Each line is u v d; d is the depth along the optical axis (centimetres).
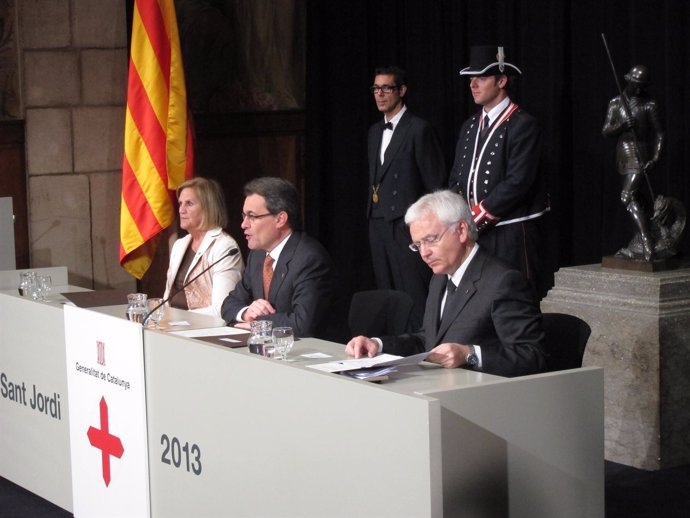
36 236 675
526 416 285
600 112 621
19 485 481
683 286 495
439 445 263
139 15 648
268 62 789
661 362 482
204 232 520
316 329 443
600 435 300
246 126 784
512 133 552
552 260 639
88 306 485
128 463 386
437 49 718
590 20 626
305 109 804
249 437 327
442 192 366
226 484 339
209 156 772
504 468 282
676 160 584
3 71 662
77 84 677
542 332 356
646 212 517
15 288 554
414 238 365
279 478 316
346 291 794
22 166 674
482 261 364
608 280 508
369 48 770
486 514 280
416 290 652
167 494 369
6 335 479
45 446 453
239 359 328
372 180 664
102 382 398
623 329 493
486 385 279
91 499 414
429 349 374
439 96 720
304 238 454
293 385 307
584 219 638
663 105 589
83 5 673
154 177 649
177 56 657
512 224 553
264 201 448
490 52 558
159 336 365
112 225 693
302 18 797
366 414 281
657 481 470
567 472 294
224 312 467
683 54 579
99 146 685
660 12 586
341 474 292
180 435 359
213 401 342
